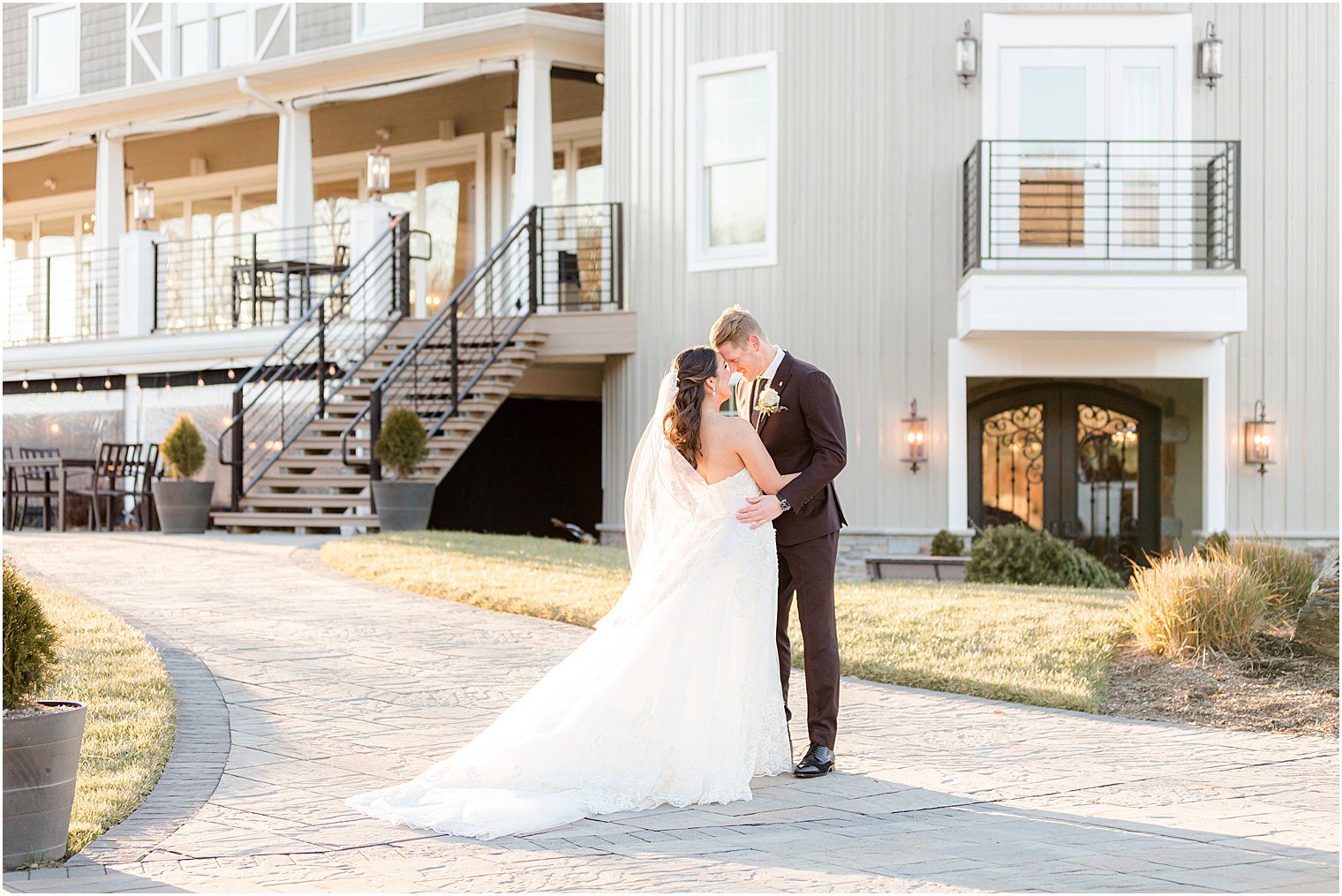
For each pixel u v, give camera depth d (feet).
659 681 14.80
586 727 14.64
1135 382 47.11
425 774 14.60
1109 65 44.27
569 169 60.70
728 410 47.01
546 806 13.76
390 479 44.96
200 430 56.49
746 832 13.34
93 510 54.13
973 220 43.37
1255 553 26.71
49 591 28.40
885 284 44.98
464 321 51.19
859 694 21.16
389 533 41.24
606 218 51.34
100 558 36.60
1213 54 43.78
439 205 63.41
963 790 15.17
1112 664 22.75
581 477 58.70
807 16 45.96
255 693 19.93
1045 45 44.39
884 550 44.55
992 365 44.19
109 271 62.54
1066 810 14.20
